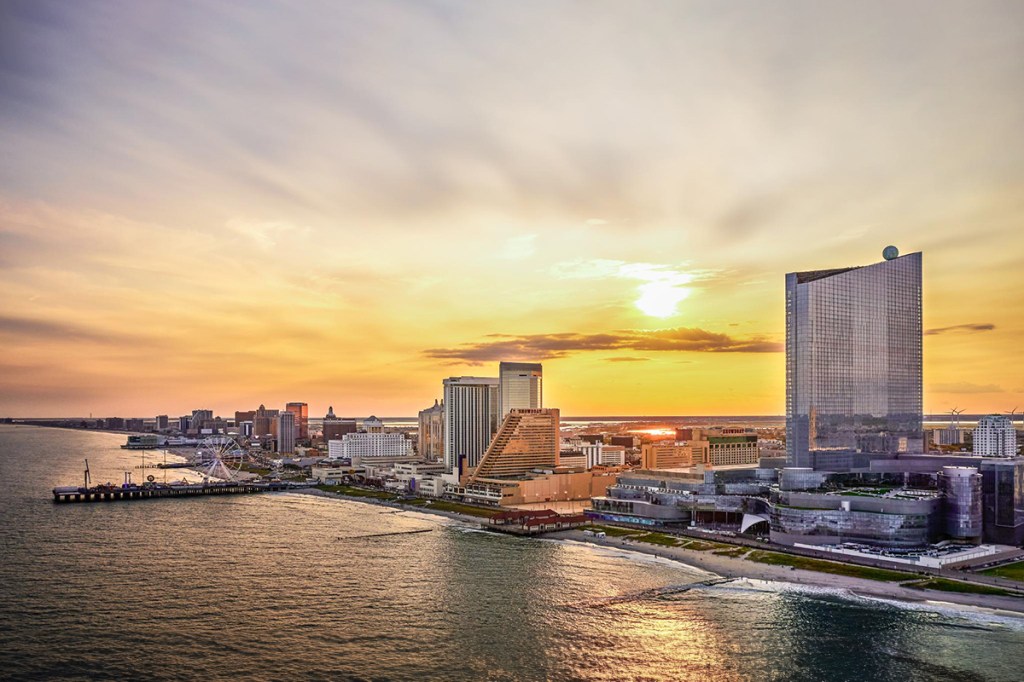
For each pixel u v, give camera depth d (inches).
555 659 7701.8
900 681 7135.8
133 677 7224.4
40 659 7662.4
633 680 7180.1
